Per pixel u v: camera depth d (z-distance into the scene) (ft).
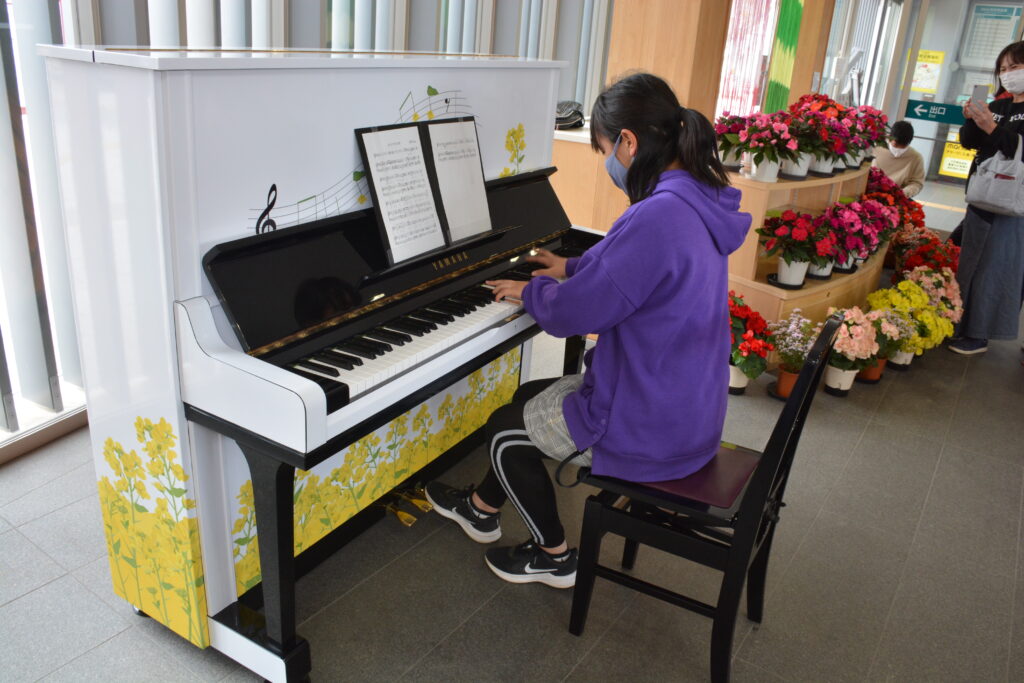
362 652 6.19
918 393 11.82
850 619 6.98
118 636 6.20
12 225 7.94
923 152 24.81
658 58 11.53
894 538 8.21
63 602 6.48
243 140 4.85
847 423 10.66
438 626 6.53
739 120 11.24
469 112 6.89
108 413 5.46
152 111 4.29
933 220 22.13
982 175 12.34
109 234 4.84
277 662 5.50
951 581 7.59
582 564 6.22
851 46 24.26
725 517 5.40
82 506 7.68
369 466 7.11
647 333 5.39
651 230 5.17
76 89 4.62
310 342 5.28
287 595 5.36
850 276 12.39
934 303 12.50
